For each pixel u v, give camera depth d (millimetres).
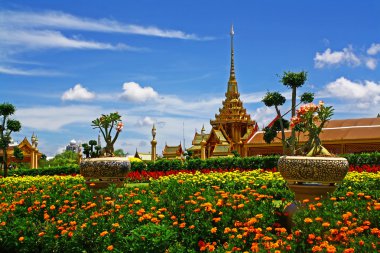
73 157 77875
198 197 10219
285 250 7309
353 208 8977
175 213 9984
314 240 7715
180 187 12172
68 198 12562
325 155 11398
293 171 10758
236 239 8406
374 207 8602
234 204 9977
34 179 22734
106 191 12211
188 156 56000
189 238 9102
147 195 12516
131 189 14453
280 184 16719
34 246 9680
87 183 14312
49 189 14453
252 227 8570
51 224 10117
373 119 42406
